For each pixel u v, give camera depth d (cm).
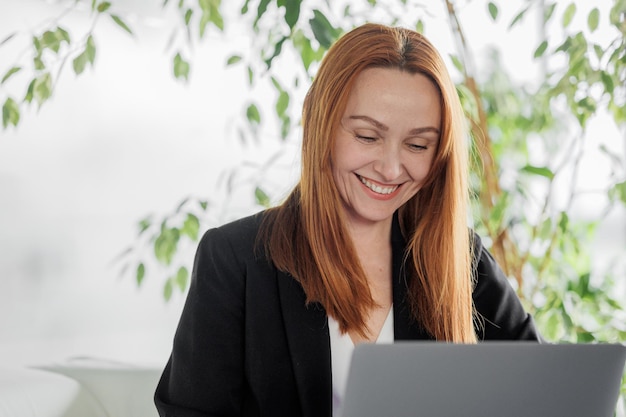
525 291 266
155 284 325
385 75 145
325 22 229
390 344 112
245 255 155
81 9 307
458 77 269
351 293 151
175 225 259
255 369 152
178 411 149
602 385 122
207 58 320
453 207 157
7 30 298
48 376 205
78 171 316
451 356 114
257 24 255
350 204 151
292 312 152
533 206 291
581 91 245
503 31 322
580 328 245
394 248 161
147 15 316
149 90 320
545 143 291
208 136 324
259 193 258
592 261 315
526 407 118
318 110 148
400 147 146
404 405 115
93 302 321
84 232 318
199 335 152
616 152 318
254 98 322
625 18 240
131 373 212
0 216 307
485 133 251
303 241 155
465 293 160
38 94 238
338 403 152
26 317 313
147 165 322
